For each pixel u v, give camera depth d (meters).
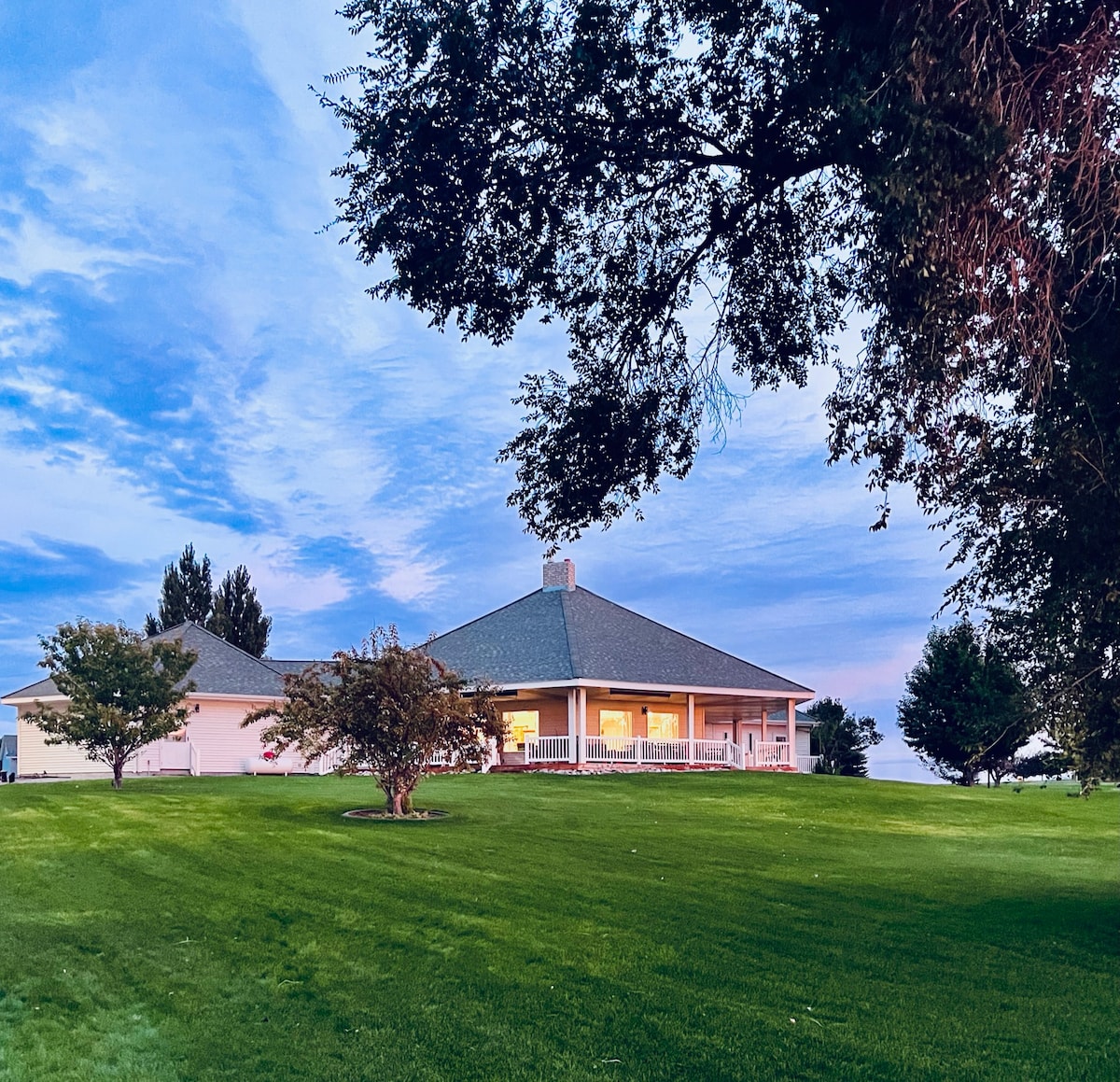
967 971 8.98
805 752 49.78
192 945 9.77
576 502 11.66
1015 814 24.48
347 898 11.65
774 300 11.31
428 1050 7.14
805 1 8.32
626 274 11.34
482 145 9.73
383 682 18.69
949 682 37.38
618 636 36.12
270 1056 7.09
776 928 10.48
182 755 32.91
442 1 9.10
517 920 10.71
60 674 24.17
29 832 16.44
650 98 9.87
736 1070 6.69
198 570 55.75
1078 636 8.52
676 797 25.17
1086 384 7.73
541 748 33.06
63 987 8.52
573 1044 7.20
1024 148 7.43
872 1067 6.71
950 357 8.08
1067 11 7.59
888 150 7.43
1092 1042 7.17
